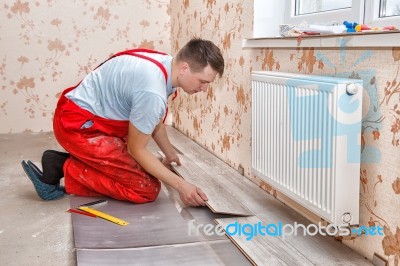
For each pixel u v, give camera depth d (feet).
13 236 6.14
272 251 5.20
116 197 7.23
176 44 12.88
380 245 4.84
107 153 6.88
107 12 12.98
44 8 12.55
